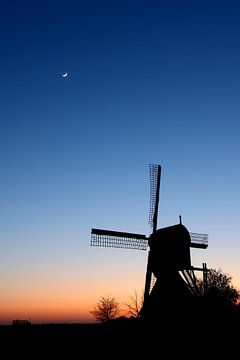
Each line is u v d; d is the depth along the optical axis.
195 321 28.97
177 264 30.42
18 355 27.61
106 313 52.62
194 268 31.89
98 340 30.38
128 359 25.89
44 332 34.50
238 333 28.47
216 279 41.44
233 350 25.81
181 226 31.34
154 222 33.03
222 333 28.44
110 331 32.00
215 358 24.77
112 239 32.41
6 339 32.25
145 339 28.72
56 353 27.89
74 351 28.17
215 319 29.55
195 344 27.41
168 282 29.97
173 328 28.33
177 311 29.03
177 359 25.48
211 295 31.80
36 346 29.89
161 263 30.61
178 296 29.56
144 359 25.84
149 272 31.19
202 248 34.91
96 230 31.89
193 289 30.66
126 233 32.72
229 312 31.19
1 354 27.94
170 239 30.89
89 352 27.83
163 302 29.34
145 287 30.91
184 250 30.84
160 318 28.91
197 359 24.98
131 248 32.75
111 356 26.69
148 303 30.05
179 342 27.64
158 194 33.62
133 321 32.47
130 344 28.77
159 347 27.59
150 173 34.06
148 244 32.59
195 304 29.89
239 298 41.28
